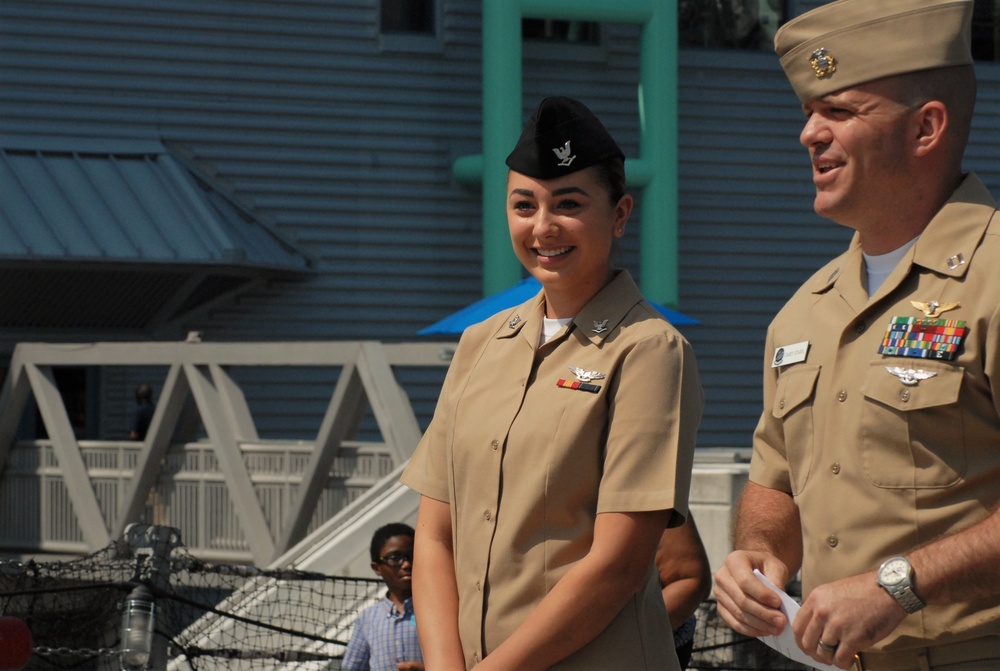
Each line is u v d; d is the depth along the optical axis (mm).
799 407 3564
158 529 6965
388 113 19922
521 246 3721
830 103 3436
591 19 19984
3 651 4508
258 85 19344
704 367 21406
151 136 18812
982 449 3230
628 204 3793
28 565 7242
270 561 11547
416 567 3891
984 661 3217
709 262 21562
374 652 7039
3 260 16078
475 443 3688
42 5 18359
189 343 12273
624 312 3664
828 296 3617
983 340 3215
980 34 23172
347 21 19750
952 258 3318
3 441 14039
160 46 18891
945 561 3025
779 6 22312
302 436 19172
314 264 19438
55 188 17406
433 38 20125
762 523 3771
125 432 18766
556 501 3533
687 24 21859
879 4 3363
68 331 18188
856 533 3361
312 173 19531
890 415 3297
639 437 3486
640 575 3461
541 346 3715
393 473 10250
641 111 20516
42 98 18312
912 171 3385
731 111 21828
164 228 17375
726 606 3396
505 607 3557
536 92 20781
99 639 8094
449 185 20125
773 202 21938
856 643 3041
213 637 8656
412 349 10969
